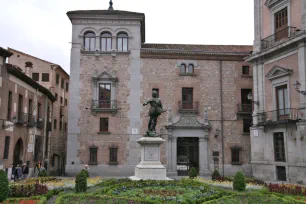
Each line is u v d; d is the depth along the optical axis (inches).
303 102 990.4
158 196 538.3
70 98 1343.5
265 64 1174.3
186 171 1344.7
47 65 1696.6
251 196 581.3
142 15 1382.9
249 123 1385.3
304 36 971.3
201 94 1381.6
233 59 1412.4
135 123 1343.5
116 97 1352.1
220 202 514.6
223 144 1359.5
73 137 1325.0
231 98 1391.5
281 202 529.7
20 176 1078.4
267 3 1170.6
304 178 967.6
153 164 737.0
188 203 497.0
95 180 779.4
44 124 1444.4
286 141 1050.7
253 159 1181.1
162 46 1475.1
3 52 1011.9
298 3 1039.6
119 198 522.0
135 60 1375.5
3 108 1024.9
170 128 1338.6
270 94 1142.3
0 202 489.1
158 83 1371.8
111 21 1386.6
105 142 1328.7
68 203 486.9
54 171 1712.6
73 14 1366.9
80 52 1364.4
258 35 1208.8
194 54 1393.9
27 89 1242.6
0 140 1003.3
